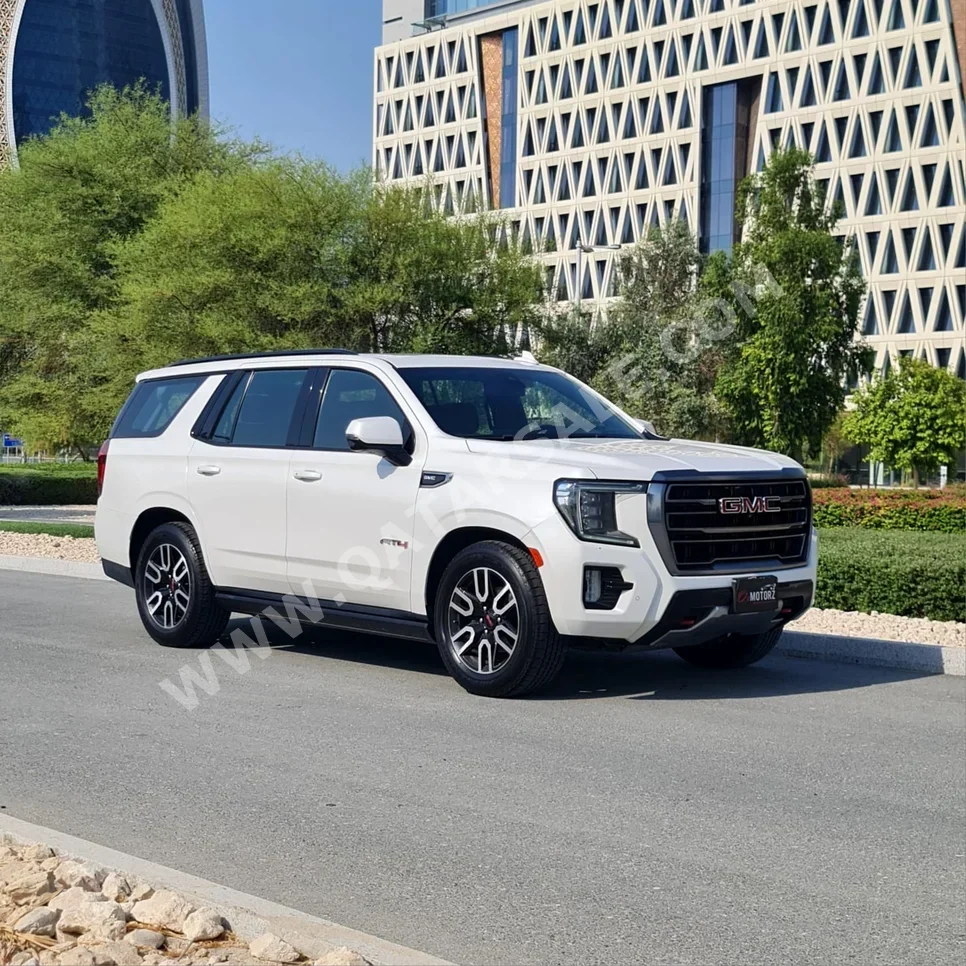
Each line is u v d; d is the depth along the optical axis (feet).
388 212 81.82
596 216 313.12
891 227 270.46
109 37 463.42
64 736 21.66
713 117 295.28
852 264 114.21
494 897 14.08
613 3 310.86
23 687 25.90
